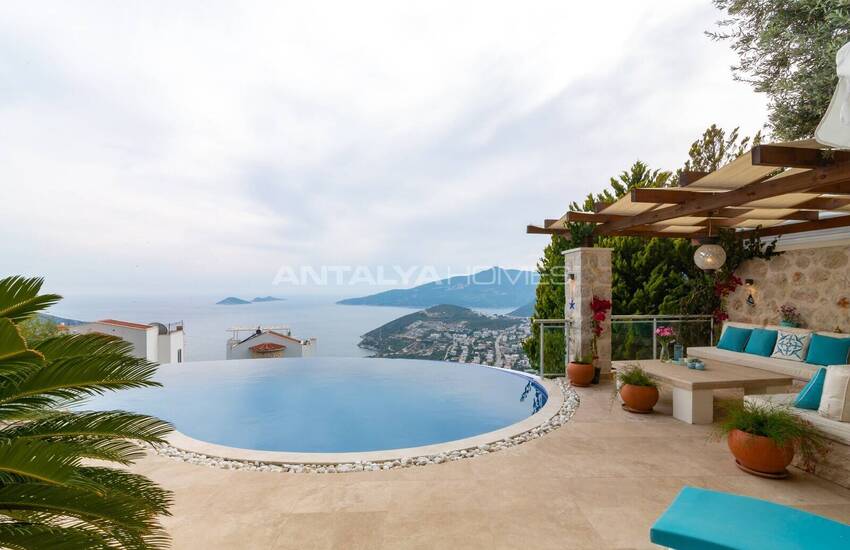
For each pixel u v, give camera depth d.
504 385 8.86
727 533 2.08
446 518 3.04
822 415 3.76
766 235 7.93
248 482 3.66
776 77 5.16
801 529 2.11
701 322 8.72
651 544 2.71
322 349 17.17
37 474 1.40
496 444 4.53
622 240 9.70
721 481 3.64
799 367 6.14
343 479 3.71
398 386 8.79
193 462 4.15
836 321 6.90
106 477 1.80
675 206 6.07
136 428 1.83
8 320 1.29
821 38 4.50
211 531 2.87
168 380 9.55
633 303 9.41
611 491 3.46
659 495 3.39
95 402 7.73
